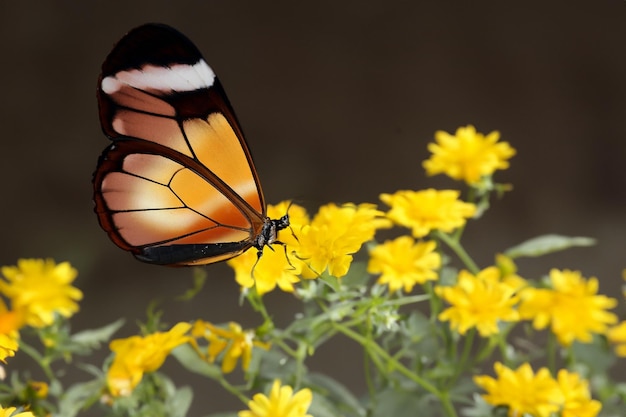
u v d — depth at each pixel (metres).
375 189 1.71
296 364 0.59
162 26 0.56
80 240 1.53
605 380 0.61
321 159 1.72
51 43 1.70
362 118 1.76
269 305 1.18
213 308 1.34
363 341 0.58
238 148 0.57
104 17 1.73
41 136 1.64
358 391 1.13
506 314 0.58
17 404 0.59
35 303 0.60
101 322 1.40
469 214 0.60
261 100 1.74
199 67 0.56
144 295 1.42
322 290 0.57
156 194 0.57
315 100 1.76
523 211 1.72
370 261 0.59
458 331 0.60
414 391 0.59
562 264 1.55
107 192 0.57
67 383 1.07
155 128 0.56
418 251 0.59
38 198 1.59
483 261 1.60
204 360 0.58
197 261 0.57
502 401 0.58
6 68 1.67
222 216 0.57
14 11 1.70
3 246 1.54
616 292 1.51
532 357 0.61
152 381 0.59
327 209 0.57
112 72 0.56
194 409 1.08
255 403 0.56
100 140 1.66
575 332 0.60
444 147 0.61
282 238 0.57
